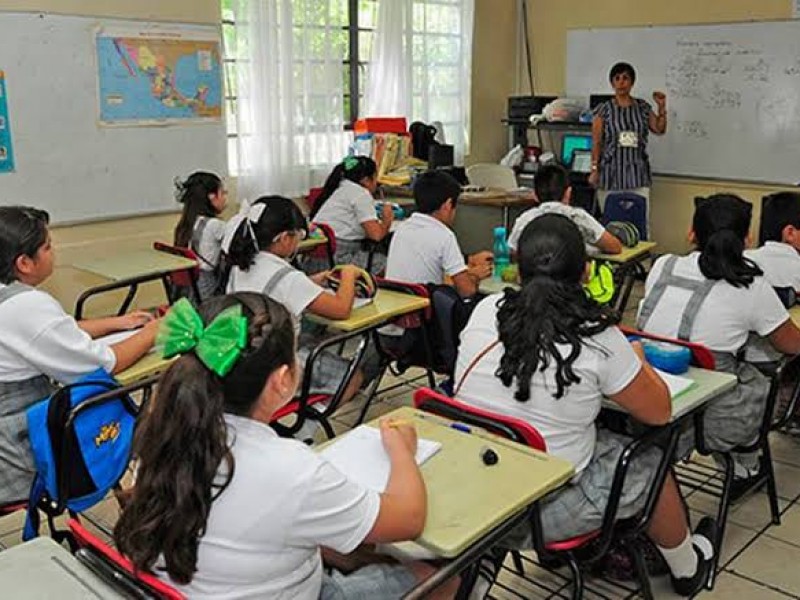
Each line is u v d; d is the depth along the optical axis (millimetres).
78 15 4566
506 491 1501
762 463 2795
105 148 4801
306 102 5719
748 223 2508
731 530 2723
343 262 4648
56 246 4695
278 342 1272
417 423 1786
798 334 2512
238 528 1239
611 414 2199
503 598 2371
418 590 1343
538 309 1835
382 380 4055
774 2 5691
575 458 1902
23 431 2066
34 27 4406
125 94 4832
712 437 2449
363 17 6164
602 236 3736
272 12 5414
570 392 1830
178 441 1208
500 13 7070
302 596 1359
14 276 2188
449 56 6656
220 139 5352
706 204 2506
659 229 6531
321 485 1261
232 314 1259
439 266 3371
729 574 2475
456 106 6793
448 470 1574
